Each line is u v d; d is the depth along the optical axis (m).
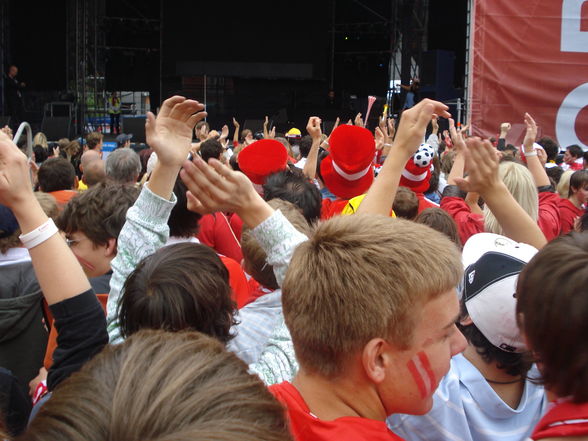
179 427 0.64
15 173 1.38
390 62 20.53
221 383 0.69
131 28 21.25
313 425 1.13
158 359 0.71
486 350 1.52
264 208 1.40
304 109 20.19
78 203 2.22
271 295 2.09
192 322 1.61
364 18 21.34
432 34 20.03
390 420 1.50
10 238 2.63
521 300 1.22
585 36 9.36
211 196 1.37
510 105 9.54
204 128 6.28
